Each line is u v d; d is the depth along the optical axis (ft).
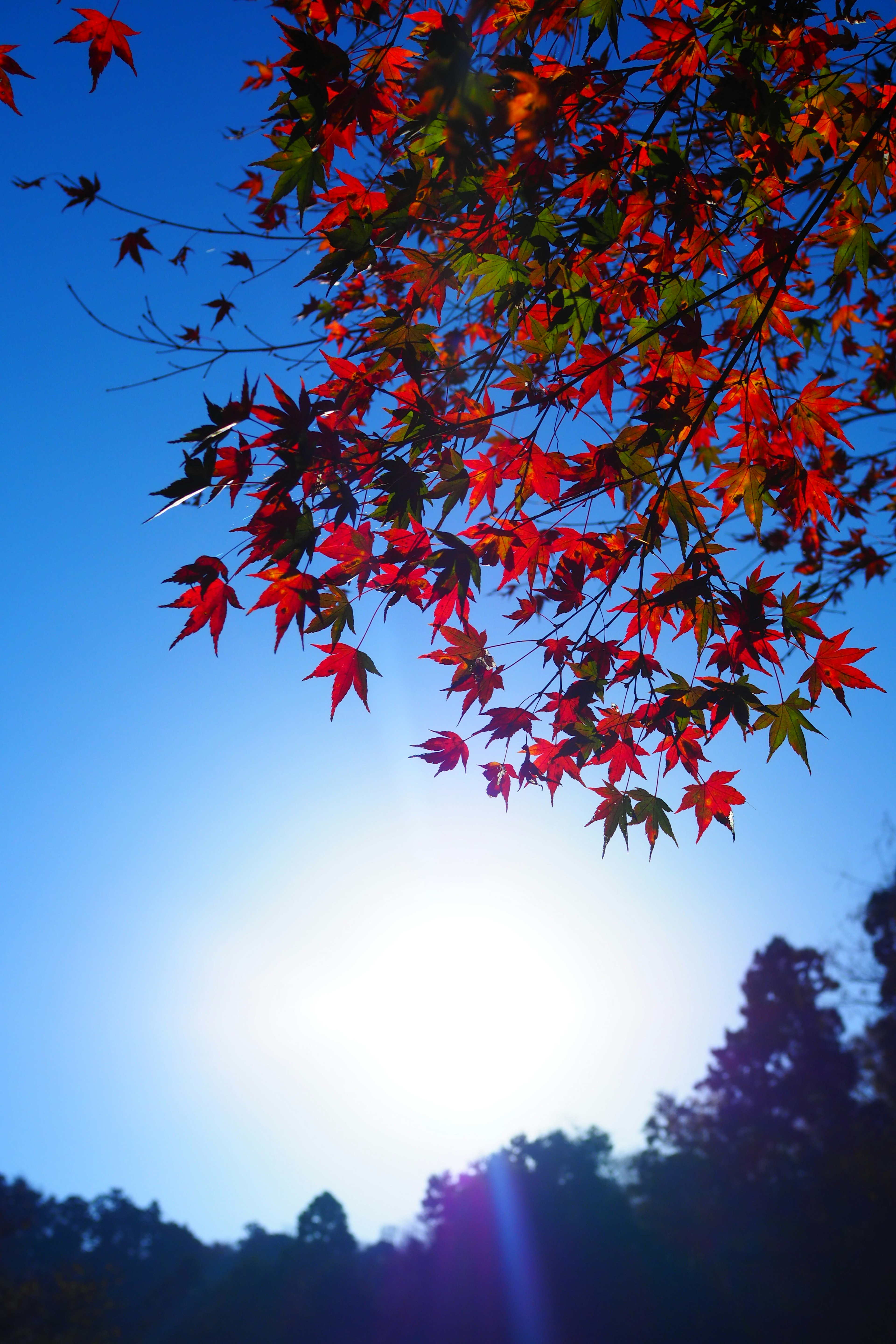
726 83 8.71
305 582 7.93
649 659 9.02
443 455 8.66
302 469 7.59
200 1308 168.86
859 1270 98.22
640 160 9.76
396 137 8.40
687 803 9.54
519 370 10.16
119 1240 251.39
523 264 9.25
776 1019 133.80
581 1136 147.02
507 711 9.52
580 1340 110.32
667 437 9.17
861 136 10.07
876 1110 114.93
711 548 9.14
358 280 12.09
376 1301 137.39
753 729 9.05
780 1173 119.96
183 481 7.38
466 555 8.37
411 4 8.55
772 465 10.85
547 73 9.32
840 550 15.46
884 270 13.70
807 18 8.97
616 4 8.34
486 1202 135.74
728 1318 104.27
